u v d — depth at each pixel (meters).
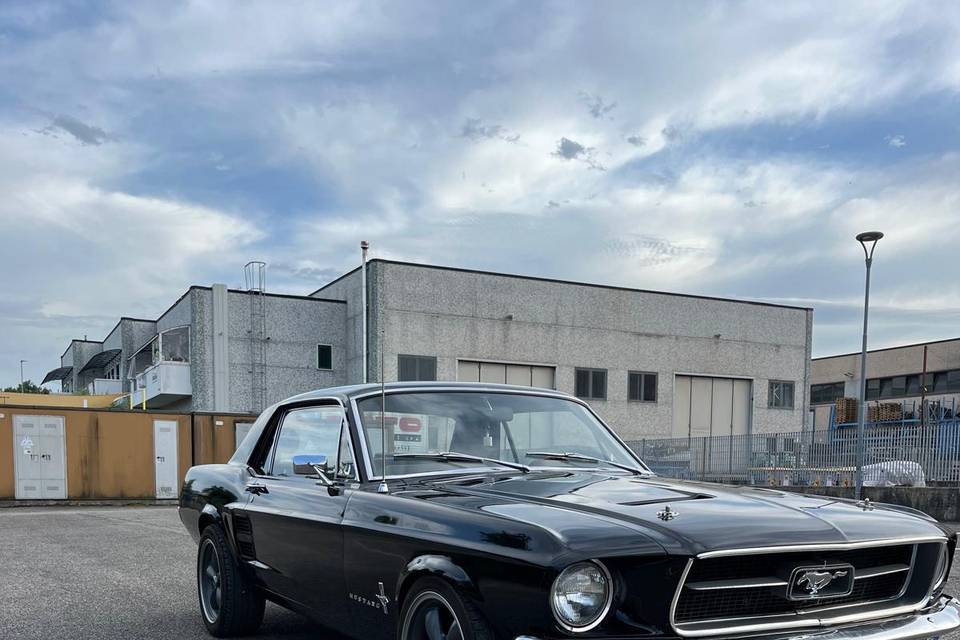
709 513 2.90
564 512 2.87
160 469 22.31
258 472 4.96
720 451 20.58
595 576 2.51
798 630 2.73
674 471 22.00
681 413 37.91
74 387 58.28
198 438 22.84
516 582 2.57
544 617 2.46
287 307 32.62
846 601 2.97
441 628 3.00
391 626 3.29
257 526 4.55
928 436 15.54
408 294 31.89
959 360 53.03
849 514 3.16
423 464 3.89
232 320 31.64
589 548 2.51
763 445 19.34
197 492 5.49
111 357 47.91
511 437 4.18
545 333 34.66
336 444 4.07
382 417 3.77
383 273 31.48
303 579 4.04
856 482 15.83
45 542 10.81
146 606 6.19
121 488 21.81
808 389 41.09
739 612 2.71
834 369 62.22
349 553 3.57
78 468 21.39
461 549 2.82
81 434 21.50
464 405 4.18
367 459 3.80
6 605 6.26
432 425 4.02
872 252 16.86
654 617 2.55
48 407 21.20
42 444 21.08
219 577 5.09
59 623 5.60
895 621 2.96
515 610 2.57
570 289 35.38
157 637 5.18
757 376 39.75
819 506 3.25
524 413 4.32
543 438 4.29
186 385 31.64
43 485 21.03
